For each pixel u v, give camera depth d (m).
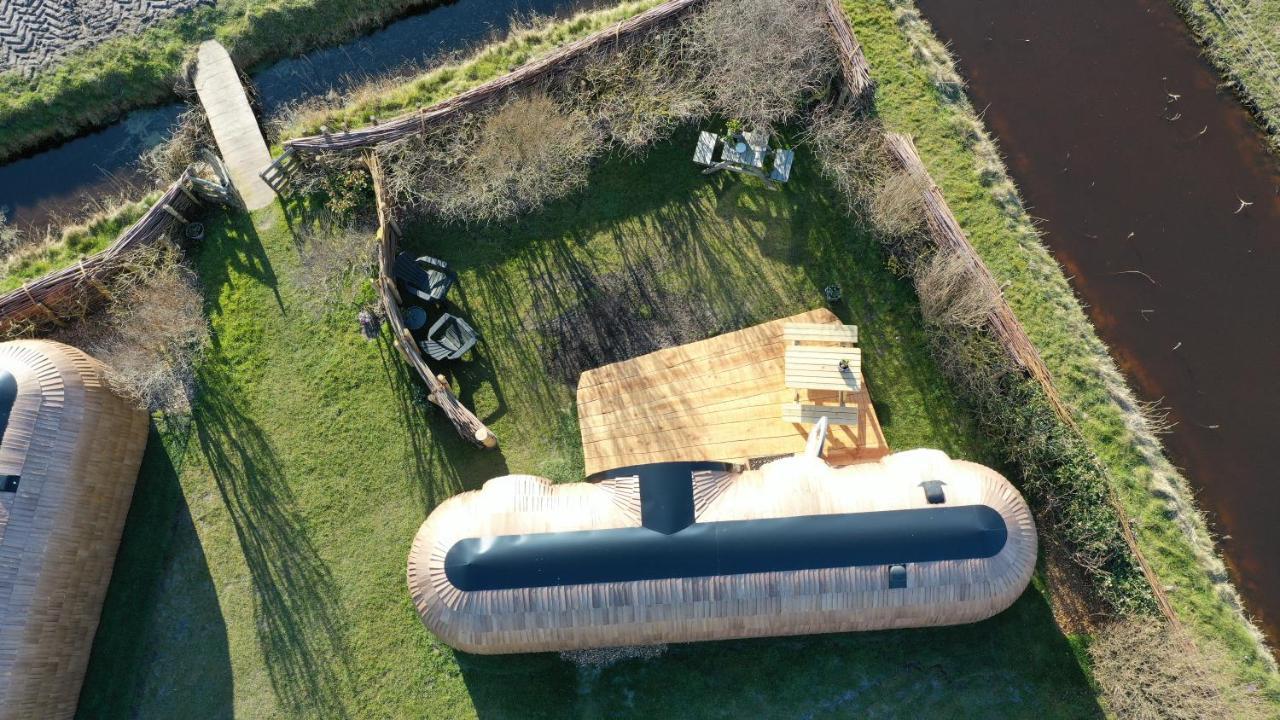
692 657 15.65
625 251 17.58
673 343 17.03
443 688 15.62
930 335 16.83
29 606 14.08
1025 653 15.58
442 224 17.70
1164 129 18.42
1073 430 16.02
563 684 15.56
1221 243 17.83
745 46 17.22
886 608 14.20
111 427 15.69
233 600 16.00
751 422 16.34
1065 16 19.11
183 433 16.78
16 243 18.44
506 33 19.50
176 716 15.53
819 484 14.44
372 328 17.05
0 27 19.00
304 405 16.89
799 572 13.91
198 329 17.19
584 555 13.86
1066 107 18.61
